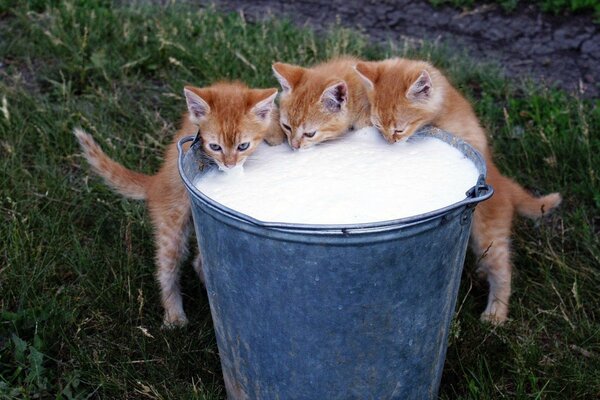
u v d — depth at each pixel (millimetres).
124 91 1529
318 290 853
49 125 1412
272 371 929
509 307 1161
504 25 1778
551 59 1670
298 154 1070
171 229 1143
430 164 988
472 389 1004
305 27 1712
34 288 1125
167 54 1598
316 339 885
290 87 1132
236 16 1780
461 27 1789
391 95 1113
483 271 1192
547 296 1157
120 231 1210
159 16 1701
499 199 1146
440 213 830
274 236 831
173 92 1506
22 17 1669
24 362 1043
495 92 1541
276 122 1131
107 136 1395
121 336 1091
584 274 1167
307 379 915
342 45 1585
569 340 1094
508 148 1407
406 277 862
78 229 1237
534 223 1291
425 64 1194
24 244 1169
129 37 1616
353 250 829
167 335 1090
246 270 872
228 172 1008
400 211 885
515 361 1033
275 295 870
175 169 1115
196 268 1209
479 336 1079
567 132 1396
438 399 1036
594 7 1747
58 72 1557
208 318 1130
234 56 1578
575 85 1585
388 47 1673
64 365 1052
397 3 1893
